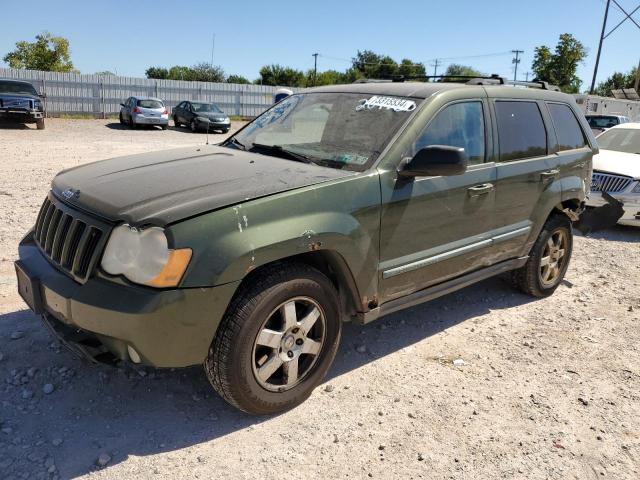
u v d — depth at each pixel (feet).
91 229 9.42
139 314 8.57
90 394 10.84
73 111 100.27
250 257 9.22
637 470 9.65
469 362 13.10
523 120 15.30
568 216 17.38
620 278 20.02
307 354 10.91
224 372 9.53
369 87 13.93
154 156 12.84
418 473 9.25
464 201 13.16
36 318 13.66
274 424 10.32
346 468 9.28
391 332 14.49
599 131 69.21
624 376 12.81
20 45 167.94
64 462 8.98
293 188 10.13
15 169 35.60
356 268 11.03
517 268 16.22
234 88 116.16
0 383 10.96
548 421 10.90
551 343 14.34
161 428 10.02
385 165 11.48
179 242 8.75
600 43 109.29
